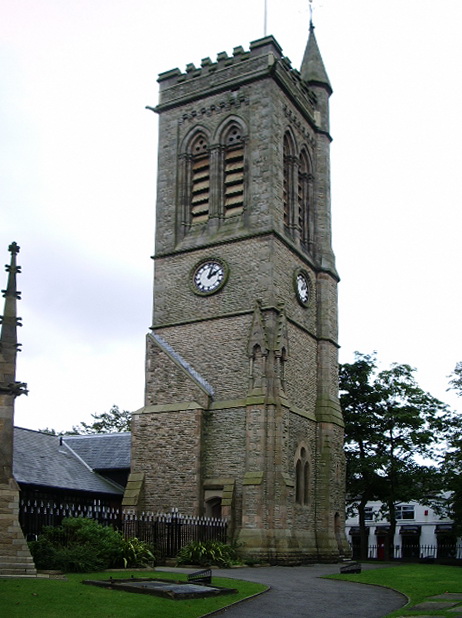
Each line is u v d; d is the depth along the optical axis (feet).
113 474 147.23
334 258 168.66
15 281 82.79
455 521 174.50
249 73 157.79
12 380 79.15
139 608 61.31
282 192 154.30
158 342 147.54
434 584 88.79
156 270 157.79
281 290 146.61
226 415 136.67
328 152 177.58
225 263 148.46
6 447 77.77
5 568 74.95
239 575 99.71
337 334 165.37
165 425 139.44
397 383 176.86
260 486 127.13
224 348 143.33
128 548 99.19
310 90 177.78
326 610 67.77
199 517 128.47
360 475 175.01
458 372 178.29
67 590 67.46
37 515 108.17
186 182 162.09
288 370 143.74
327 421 152.35
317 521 145.48
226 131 160.15
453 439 172.14
